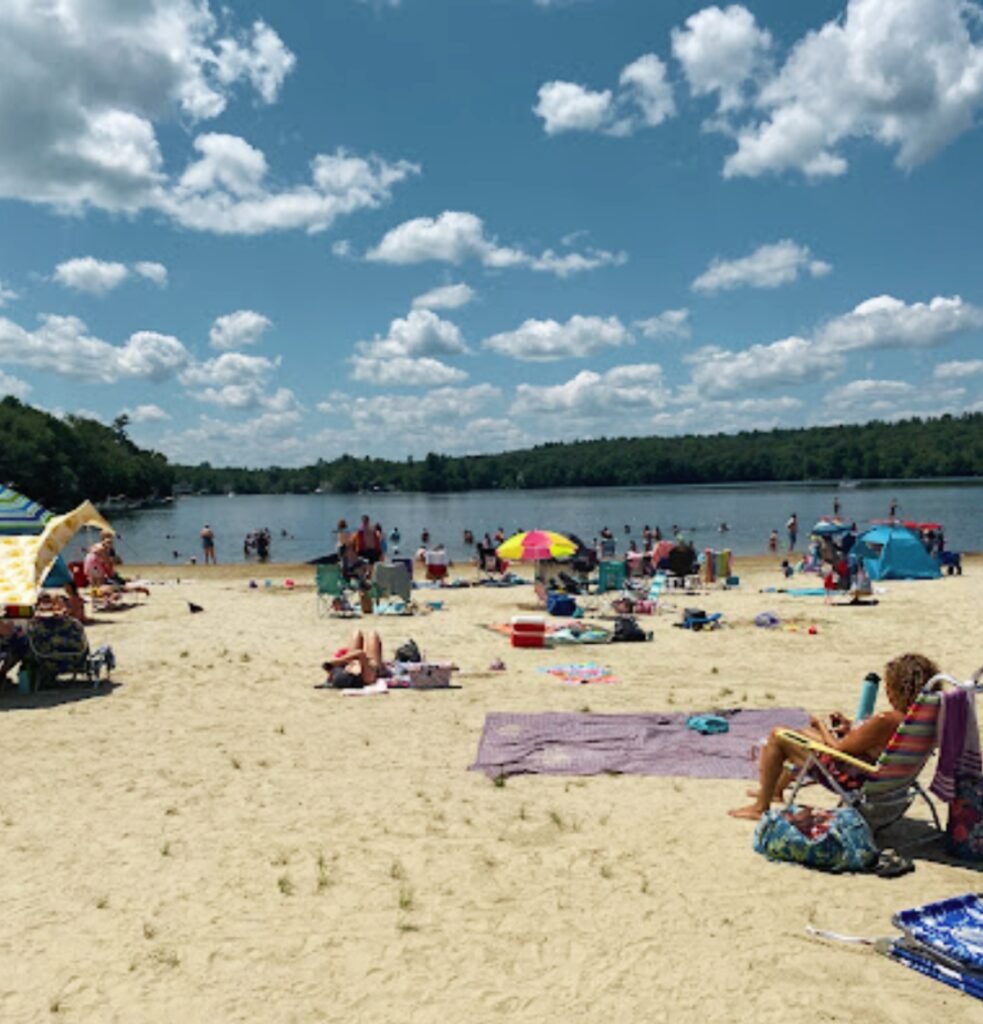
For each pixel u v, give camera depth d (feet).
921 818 19.43
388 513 320.29
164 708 31.19
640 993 12.75
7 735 27.94
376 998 12.85
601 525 212.84
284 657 41.09
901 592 67.77
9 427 359.87
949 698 16.43
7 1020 12.49
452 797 21.38
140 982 13.41
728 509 284.41
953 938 13.19
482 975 13.38
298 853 18.13
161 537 204.13
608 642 44.52
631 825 19.31
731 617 54.13
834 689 33.04
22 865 17.80
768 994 12.60
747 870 16.80
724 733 26.53
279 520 286.87
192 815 20.47
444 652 42.04
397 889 16.38
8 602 33.40
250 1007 12.70
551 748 25.21
